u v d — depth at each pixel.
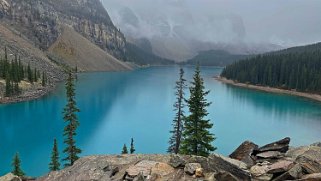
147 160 19.81
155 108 129.50
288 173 14.74
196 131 35.84
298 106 150.75
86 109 124.94
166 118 110.12
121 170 19.73
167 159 20.77
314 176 13.85
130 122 103.31
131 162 20.75
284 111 135.12
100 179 18.89
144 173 18.14
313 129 101.06
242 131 95.44
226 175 15.15
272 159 17.88
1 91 142.50
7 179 21.28
